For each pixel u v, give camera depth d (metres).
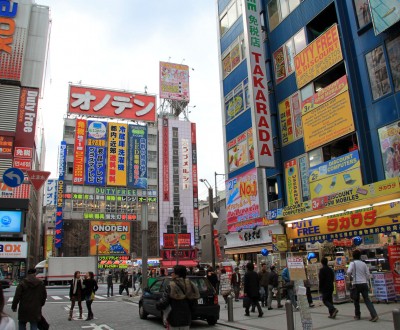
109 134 70.50
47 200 92.62
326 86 20.47
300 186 21.14
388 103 16.64
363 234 15.45
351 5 19.03
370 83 17.61
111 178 68.81
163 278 13.26
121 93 73.62
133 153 71.38
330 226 16.95
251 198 24.50
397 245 13.23
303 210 17.45
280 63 23.94
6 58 52.78
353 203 15.05
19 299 8.08
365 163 17.14
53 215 91.44
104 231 66.44
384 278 12.86
